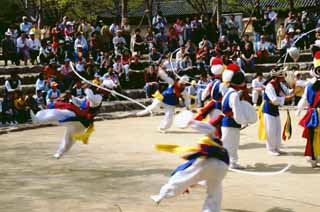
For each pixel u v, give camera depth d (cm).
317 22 3112
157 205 905
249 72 2716
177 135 1664
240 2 4125
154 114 2211
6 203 923
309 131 1175
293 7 3847
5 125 1938
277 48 3061
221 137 1151
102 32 2738
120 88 2442
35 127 1883
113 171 1167
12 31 2622
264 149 1410
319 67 1180
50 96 2039
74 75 2297
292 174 1128
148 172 1152
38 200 941
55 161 1284
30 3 3959
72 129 1214
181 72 2528
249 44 2773
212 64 1266
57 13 4106
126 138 1612
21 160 1302
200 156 792
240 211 873
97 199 945
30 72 2478
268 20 3005
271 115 1327
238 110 1098
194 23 2880
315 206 898
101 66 2461
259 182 1060
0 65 2617
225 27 2922
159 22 2964
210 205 805
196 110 2219
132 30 4547
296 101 2358
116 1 4209
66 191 1002
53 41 2562
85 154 1365
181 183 806
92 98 1186
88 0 4128
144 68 2614
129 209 883
